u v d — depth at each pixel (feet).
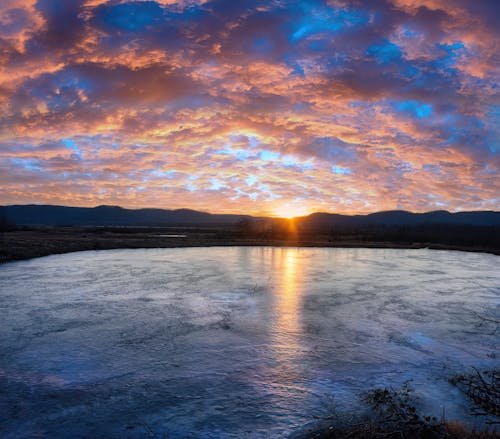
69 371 37.58
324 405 31.09
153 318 57.72
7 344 45.09
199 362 40.32
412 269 129.39
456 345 47.01
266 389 34.09
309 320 57.82
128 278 96.94
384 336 50.42
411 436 24.72
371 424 26.81
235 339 48.21
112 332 50.37
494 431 25.11
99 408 30.45
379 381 36.04
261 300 71.87
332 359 41.73
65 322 54.80
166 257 156.35
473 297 79.00
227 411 30.17
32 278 94.27
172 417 29.19
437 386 34.96
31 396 32.35
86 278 95.76
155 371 37.83
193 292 79.00
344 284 92.89
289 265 133.39
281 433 27.02
